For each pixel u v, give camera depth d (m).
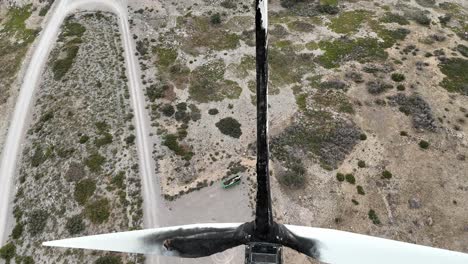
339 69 56.69
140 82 56.09
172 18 67.19
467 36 62.03
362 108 50.81
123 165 45.69
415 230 39.44
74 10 70.31
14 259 39.38
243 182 43.59
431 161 44.91
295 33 63.53
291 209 41.19
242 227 12.53
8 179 46.41
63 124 50.91
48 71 59.47
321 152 46.22
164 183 43.94
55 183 44.62
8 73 60.66
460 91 52.56
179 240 12.88
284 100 52.69
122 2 70.75
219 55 60.19
